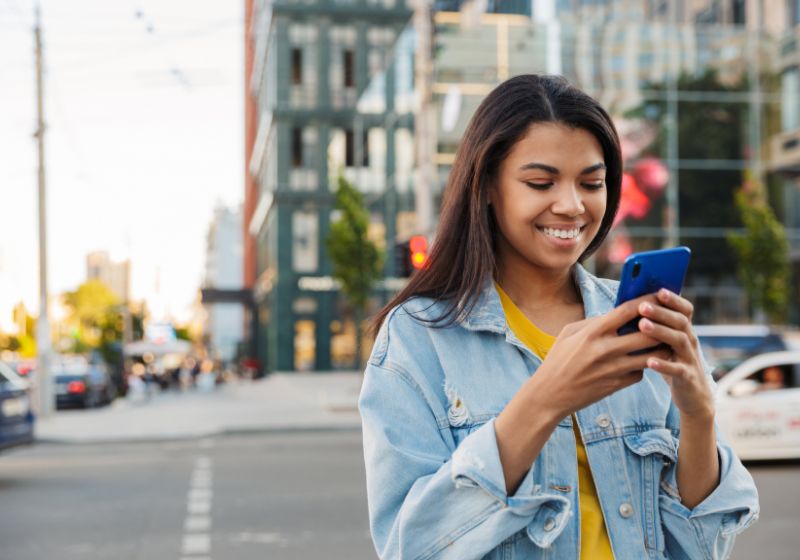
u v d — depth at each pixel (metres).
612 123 1.34
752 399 9.66
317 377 34.62
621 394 1.36
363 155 37.25
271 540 6.58
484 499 1.16
